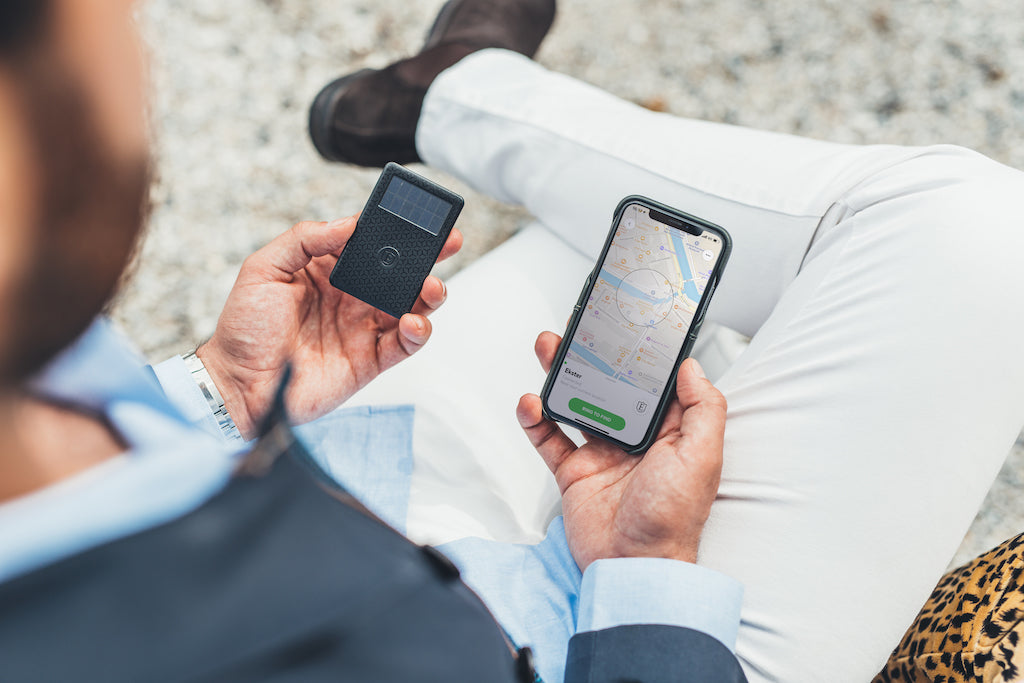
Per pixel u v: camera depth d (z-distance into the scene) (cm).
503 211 150
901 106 152
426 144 115
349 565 31
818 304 80
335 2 157
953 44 154
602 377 81
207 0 155
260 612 28
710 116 154
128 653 26
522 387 98
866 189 81
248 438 84
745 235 89
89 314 24
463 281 107
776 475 76
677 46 157
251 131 152
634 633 63
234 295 79
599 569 67
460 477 91
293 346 83
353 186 152
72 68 21
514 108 104
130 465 28
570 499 79
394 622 31
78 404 28
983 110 151
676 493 69
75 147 21
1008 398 73
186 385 79
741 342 122
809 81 155
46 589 25
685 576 65
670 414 79
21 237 21
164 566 27
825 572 73
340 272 82
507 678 36
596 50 158
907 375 74
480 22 133
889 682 86
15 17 19
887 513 73
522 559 82
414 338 81
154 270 144
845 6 157
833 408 76
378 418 92
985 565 78
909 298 75
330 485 36
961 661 72
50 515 26
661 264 81
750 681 72
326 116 130
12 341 23
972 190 76
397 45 157
